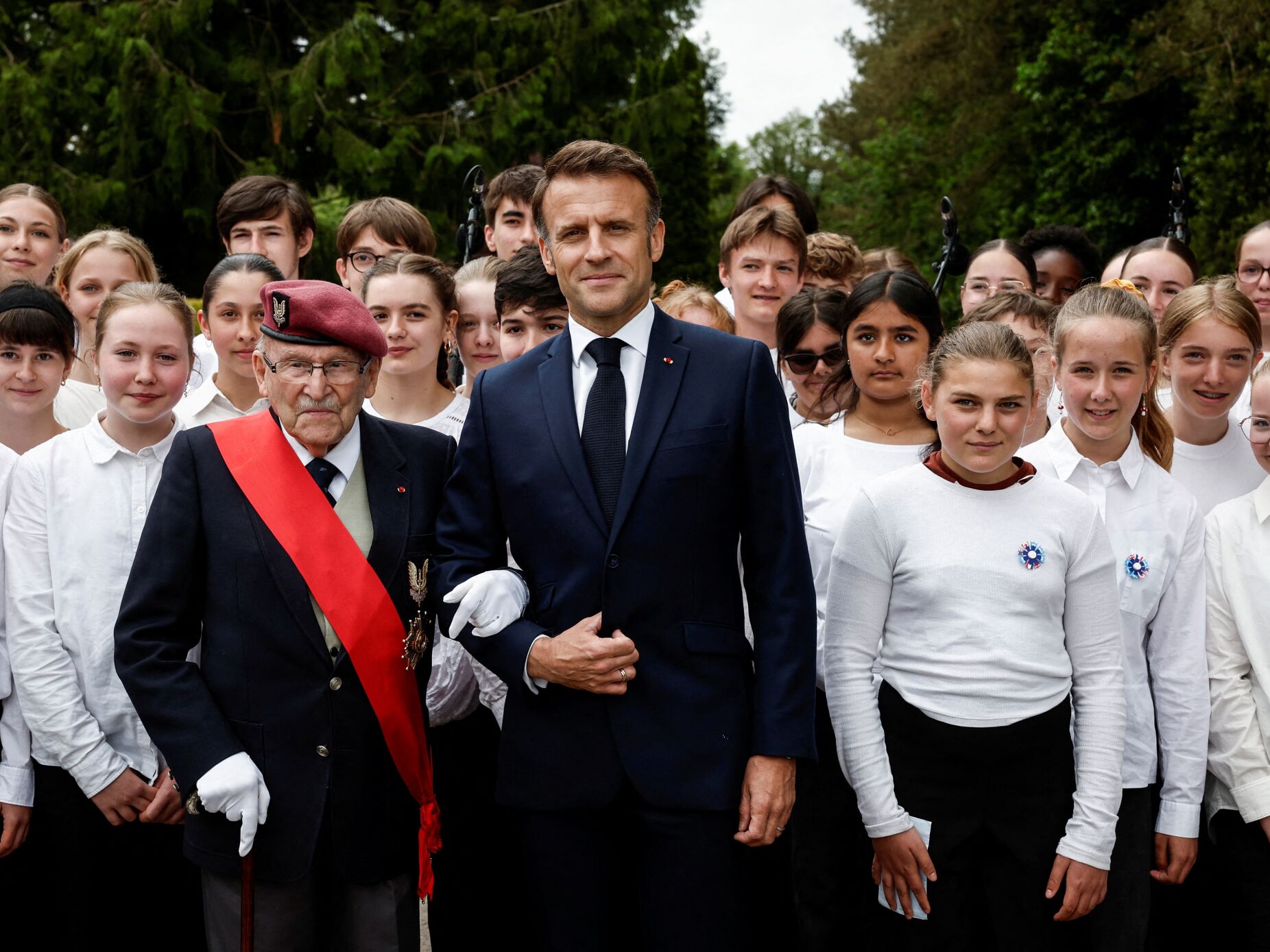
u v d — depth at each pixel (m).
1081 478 3.32
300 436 2.81
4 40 16.95
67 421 4.11
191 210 15.93
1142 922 3.08
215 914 2.80
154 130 15.75
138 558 2.83
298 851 2.74
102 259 4.35
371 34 16.25
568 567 2.77
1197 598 3.26
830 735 3.40
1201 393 3.62
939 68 25.98
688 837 2.71
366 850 2.80
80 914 3.24
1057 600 2.94
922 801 2.91
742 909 2.76
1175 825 3.18
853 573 3.04
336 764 2.78
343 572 2.79
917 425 3.60
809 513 3.53
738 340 2.90
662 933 2.73
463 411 3.97
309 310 2.76
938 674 2.91
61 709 3.16
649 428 2.79
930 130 26.88
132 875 3.27
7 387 3.60
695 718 2.74
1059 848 2.88
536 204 2.96
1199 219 15.54
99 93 16.16
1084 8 20.27
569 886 2.78
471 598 2.69
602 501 2.79
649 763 2.72
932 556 2.95
